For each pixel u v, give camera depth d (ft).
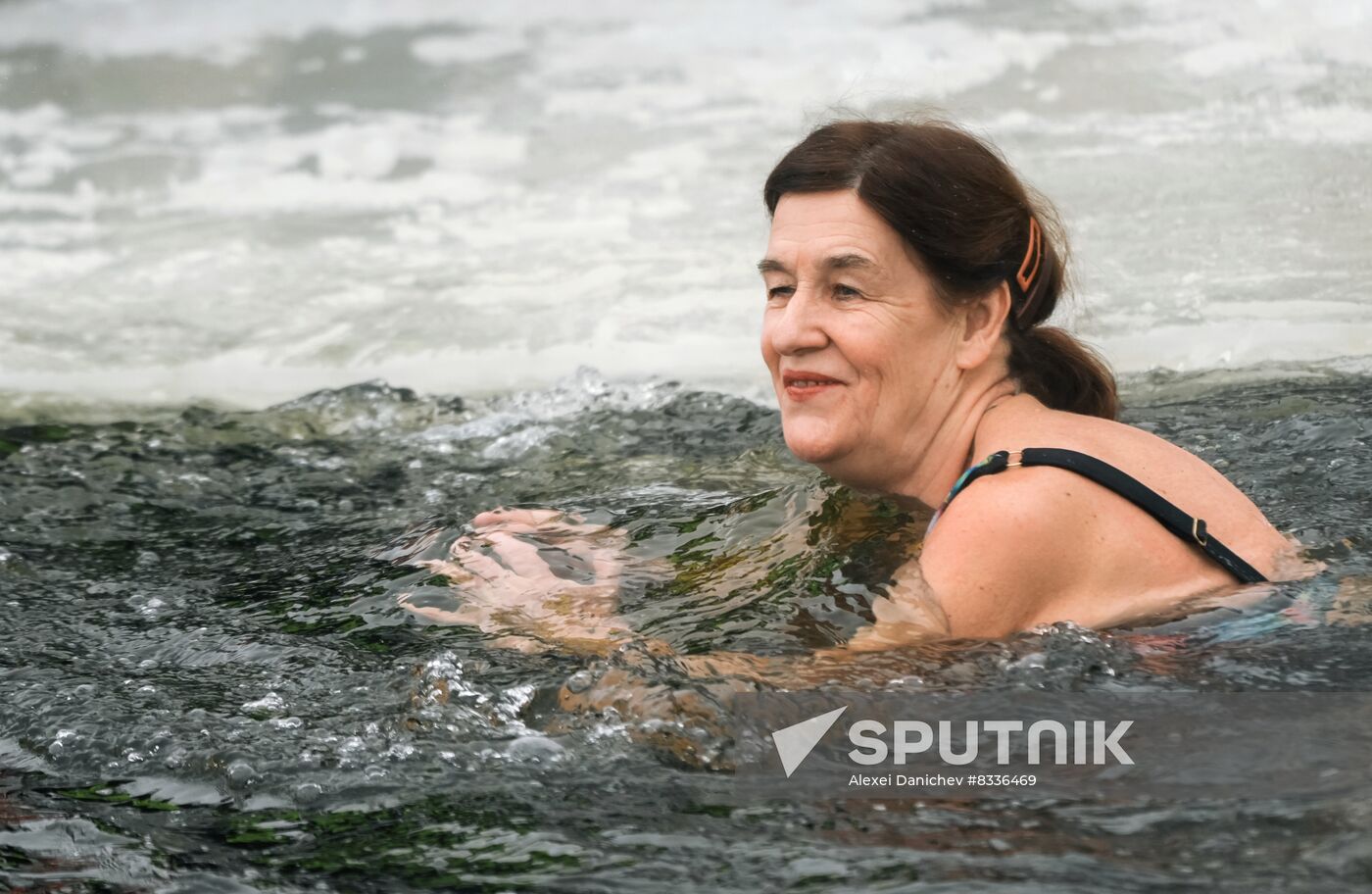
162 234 72.79
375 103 88.63
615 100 86.33
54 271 68.59
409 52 95.86
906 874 19.88
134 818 23.04
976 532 26.48
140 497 40.57
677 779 23.07
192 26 100.83
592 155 79.00
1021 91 79.20
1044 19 88.94
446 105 87.71
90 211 76.33
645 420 45.78
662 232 68.39
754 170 74.59
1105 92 78.38
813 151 29.60
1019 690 24.66
